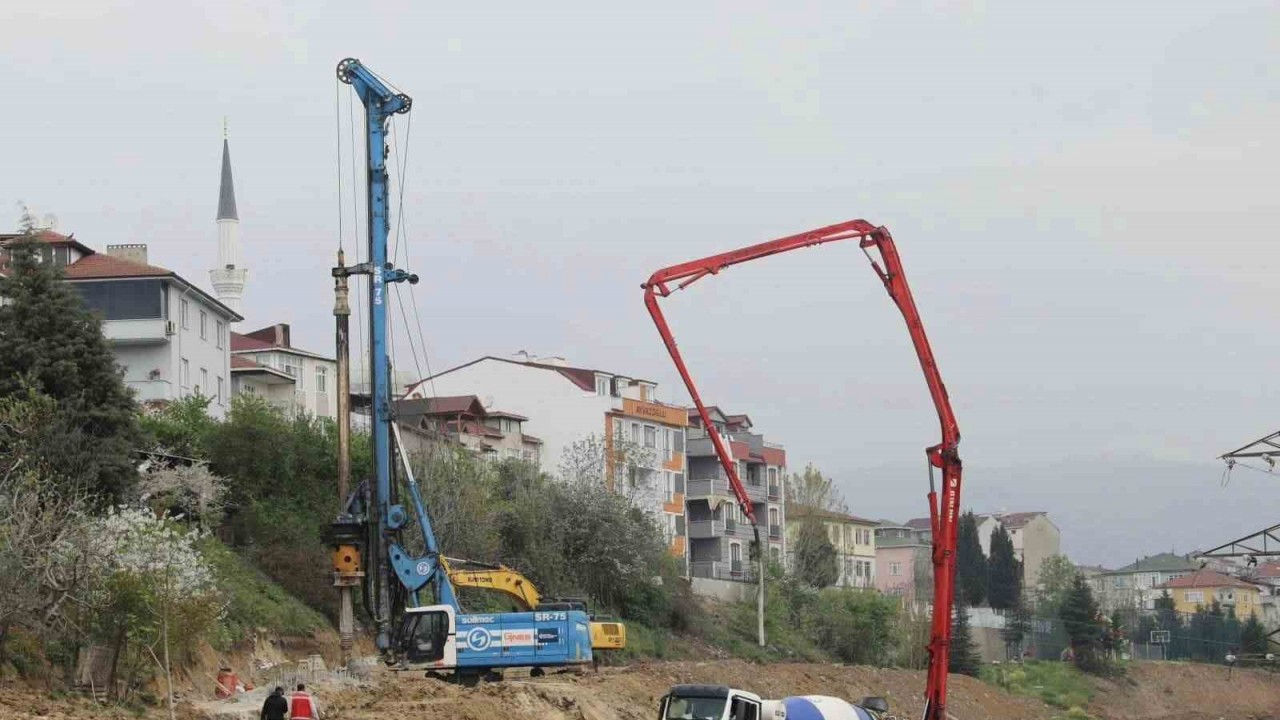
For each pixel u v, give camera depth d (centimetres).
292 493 7625
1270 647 18538
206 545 6594
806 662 11450
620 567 10250
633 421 13862
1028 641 17112
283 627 6544
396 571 6400
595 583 10300
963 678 12506
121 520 4847
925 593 16512
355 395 11125
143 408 7500
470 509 8694
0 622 4491
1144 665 16838
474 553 8600
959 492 6003
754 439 15588
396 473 6512
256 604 6500
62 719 4053
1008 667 15438
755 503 15412
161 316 9175
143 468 6200
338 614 7219
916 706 10312
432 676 6300
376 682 5834
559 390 13625
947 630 5922
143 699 4741
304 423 7931
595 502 10412
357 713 4916
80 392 5972
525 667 6444
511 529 9638
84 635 4778
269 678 5759
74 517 4884
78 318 6094
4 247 6631
